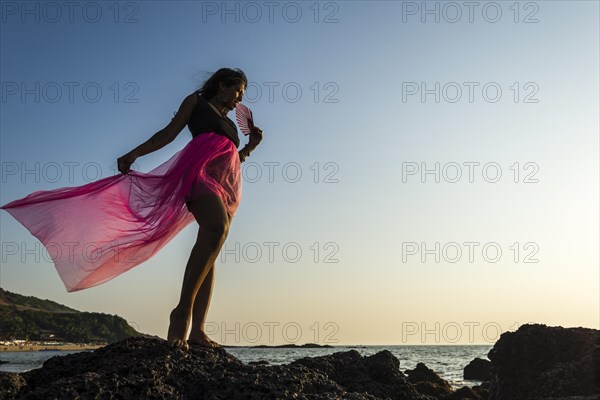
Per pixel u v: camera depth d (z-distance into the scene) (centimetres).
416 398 934
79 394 441
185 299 570
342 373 960
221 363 536
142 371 486
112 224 605
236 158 627
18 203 585
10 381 542
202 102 618
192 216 623
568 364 1180
